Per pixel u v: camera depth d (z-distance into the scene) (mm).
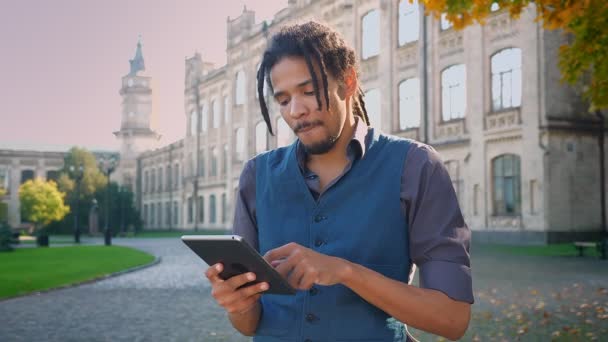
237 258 1169
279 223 1480
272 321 1456
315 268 1182
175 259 20188
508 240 22547
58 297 10320
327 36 1383
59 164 74938
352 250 1394
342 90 1421
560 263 15266
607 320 7074
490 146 23484
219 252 1181
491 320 7246
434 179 1401
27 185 58000
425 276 1349
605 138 22312
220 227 48625
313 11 34312
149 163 67875
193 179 53875
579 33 5578
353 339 1378
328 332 1384
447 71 25625
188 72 55344
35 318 8094
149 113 76938
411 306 1239
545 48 21531
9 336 6855
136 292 11016
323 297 1394
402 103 27922
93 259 19141
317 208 1435
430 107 26141
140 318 8086
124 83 77375
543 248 20016
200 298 10180
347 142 1470
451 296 1281
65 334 6984
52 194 57688
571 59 5863
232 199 46062
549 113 21484
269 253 1247
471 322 7141
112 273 14242
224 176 48156
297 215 1463
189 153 55375
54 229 61938
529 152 21859
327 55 1367
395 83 28125
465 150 24531
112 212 62938
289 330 1420
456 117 25188
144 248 28031
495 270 13539
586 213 21906
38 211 56781
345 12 31406
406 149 1449
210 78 50812
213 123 51000
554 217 21375
